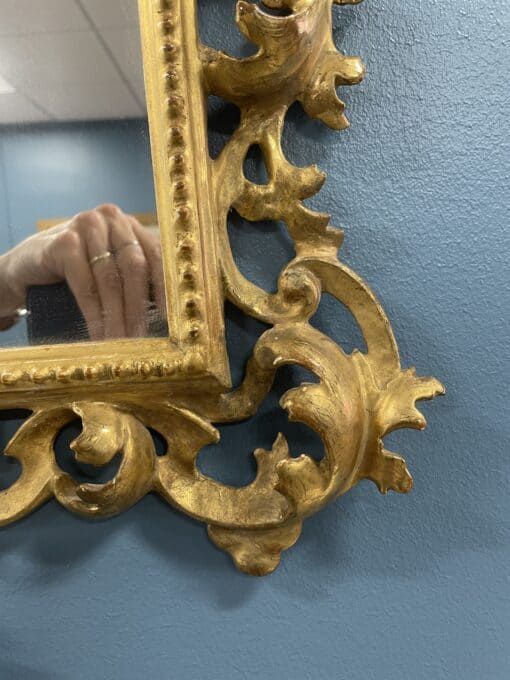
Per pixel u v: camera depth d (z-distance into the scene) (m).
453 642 0.47
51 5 0.44
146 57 0.42
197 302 0.41
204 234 0.42
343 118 0.44
